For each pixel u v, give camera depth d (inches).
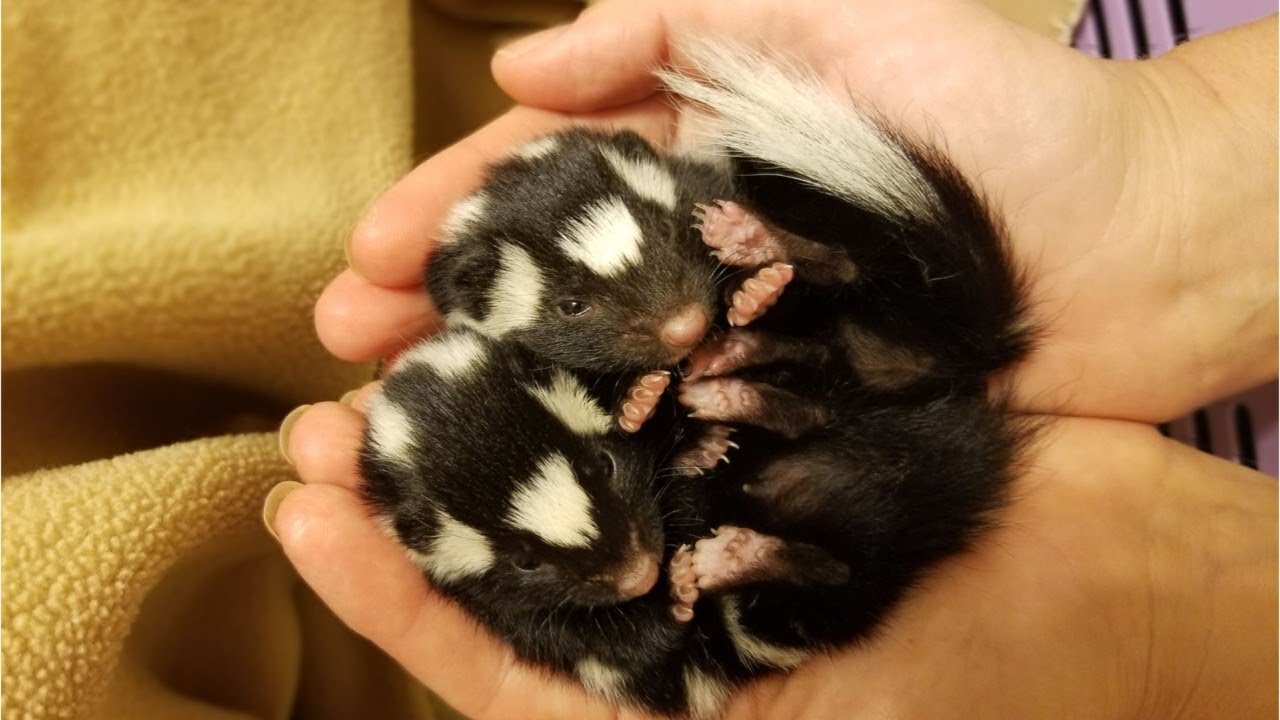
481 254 8.9
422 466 8.1
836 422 8.6
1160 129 9.1
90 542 8.3
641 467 8.4
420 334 9.5
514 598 8.3
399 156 10.9
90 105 9.9
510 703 8.8
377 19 10.9
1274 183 9.1
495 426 8.1
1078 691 8.8
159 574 8.7
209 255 9.7
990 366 8.7
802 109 8.7
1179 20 10.7
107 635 8.3
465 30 12.4
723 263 8.8
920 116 9.0
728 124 8.9
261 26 10.5
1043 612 8.9
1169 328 9.4
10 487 8.6
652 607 8.5
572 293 8.7
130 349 9.8
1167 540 9.3
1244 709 9.1
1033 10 11.0
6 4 9.5
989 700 8.7
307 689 10.6
